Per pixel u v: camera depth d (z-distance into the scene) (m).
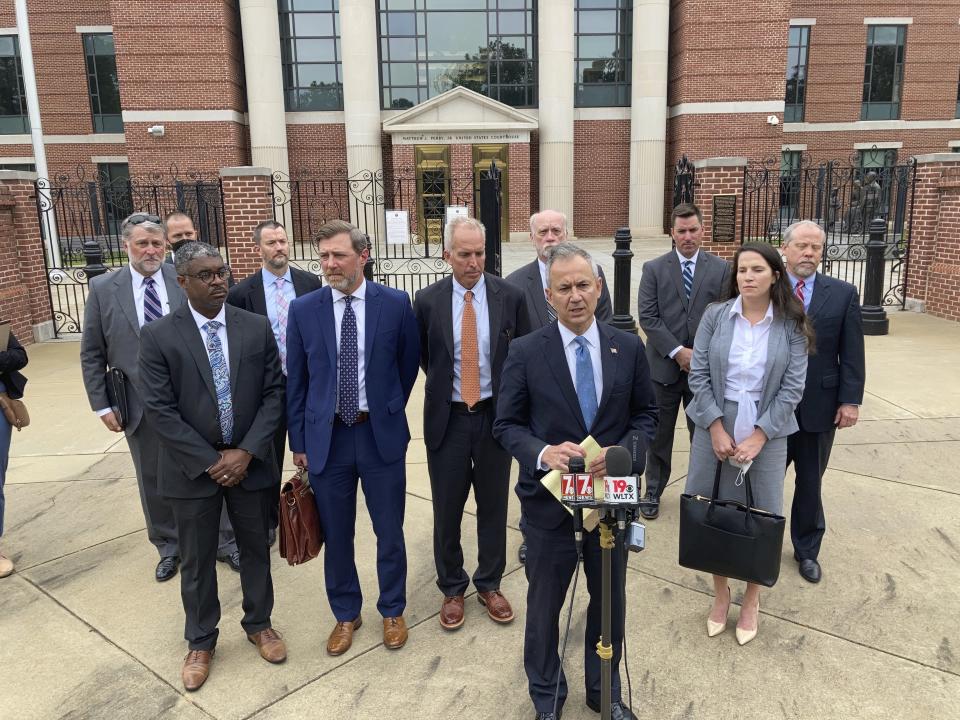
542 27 24.06
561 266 2.42
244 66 24.81
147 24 22.64
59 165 26.97
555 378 2.52
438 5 24.62
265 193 10.21
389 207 24.02
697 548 2.94
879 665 2.96
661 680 2.91
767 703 2.76
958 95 28.31
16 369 3.89
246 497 2.99
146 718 2.76
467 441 3.24
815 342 3.36
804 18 27.30
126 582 3.79
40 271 10.01
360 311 3.06
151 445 3.67
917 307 10.46
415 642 3.22
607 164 26.25
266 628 3.17
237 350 2.96
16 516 4.58
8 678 3.02
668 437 4.33
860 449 5.31
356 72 23.31
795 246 3.54
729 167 9.53
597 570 2.56
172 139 23.31
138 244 3.64
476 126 23.61
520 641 3.21
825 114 28.06
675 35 25.17
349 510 3.14
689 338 4.16
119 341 3.66
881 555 3.83
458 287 3.24
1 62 26.48
